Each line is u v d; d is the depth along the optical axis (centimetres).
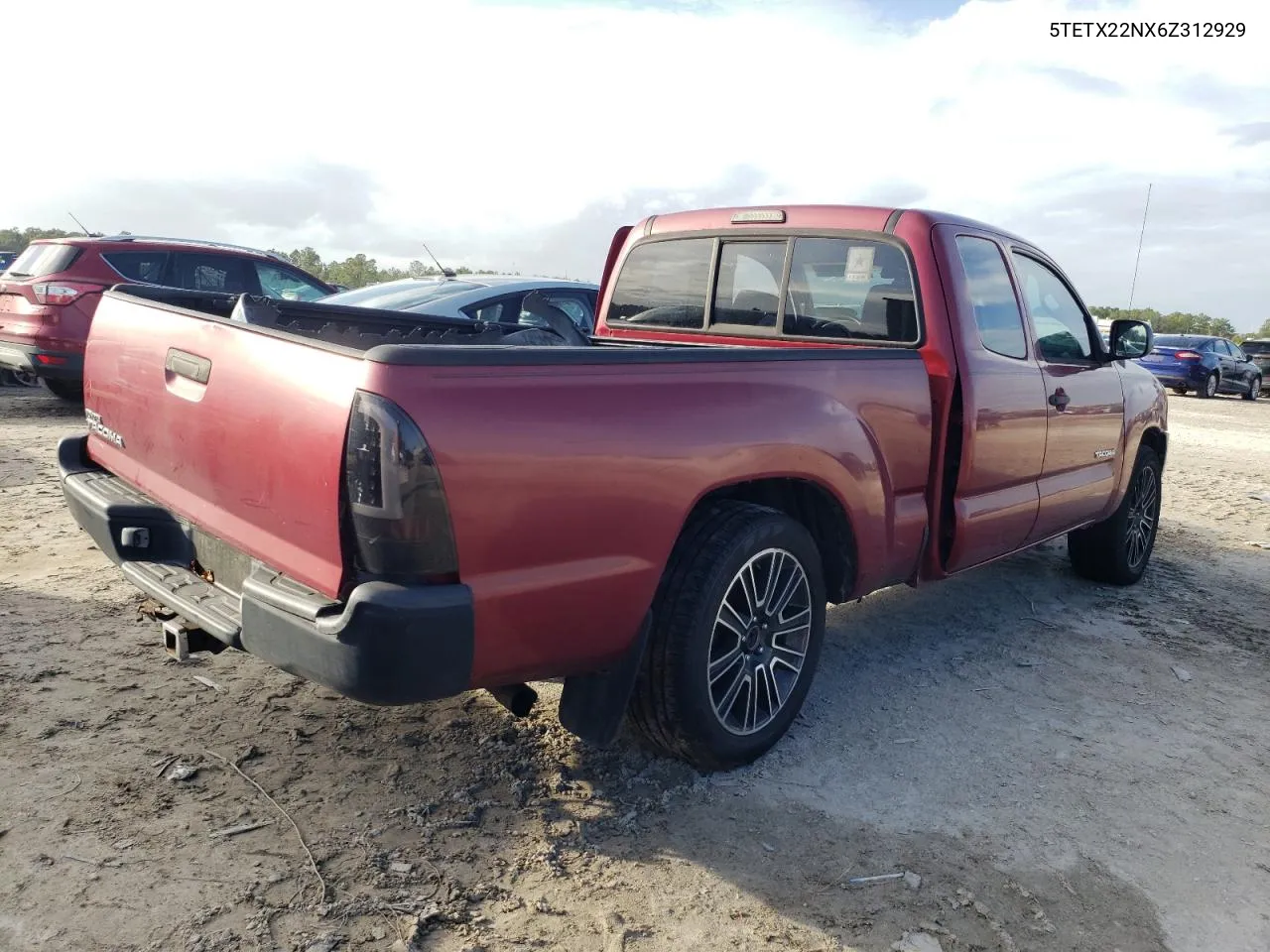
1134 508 557
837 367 329
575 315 829
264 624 241
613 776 310
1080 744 353
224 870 249
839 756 334
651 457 265
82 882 240
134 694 343
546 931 236
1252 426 1599
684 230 470
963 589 541
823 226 413
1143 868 277
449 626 227
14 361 891
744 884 259
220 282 953
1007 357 412
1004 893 261
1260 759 349
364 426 219
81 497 311
